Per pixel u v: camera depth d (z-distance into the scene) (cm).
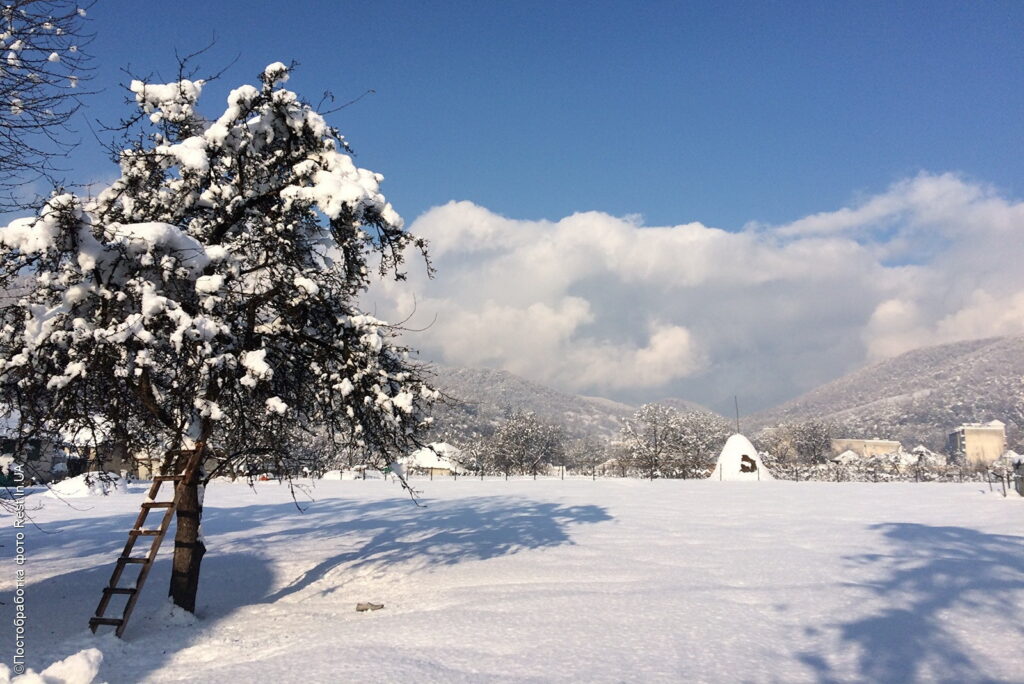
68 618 912
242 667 668
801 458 10456
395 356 1100
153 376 936
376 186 983
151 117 1016
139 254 877
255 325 1021
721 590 959
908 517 1894
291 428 1128
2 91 852
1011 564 1124
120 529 1858
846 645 695
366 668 634
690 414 7419
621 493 2966
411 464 5562
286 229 1030
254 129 1017
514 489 3284
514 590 991
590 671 618
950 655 661
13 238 796
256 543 1579
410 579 1145
